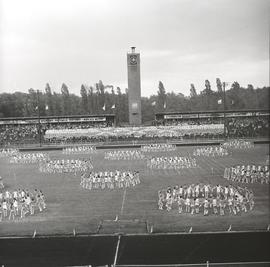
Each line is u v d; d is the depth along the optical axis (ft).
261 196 162.61
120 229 125.90
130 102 444.14
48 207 155.74
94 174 195.72
